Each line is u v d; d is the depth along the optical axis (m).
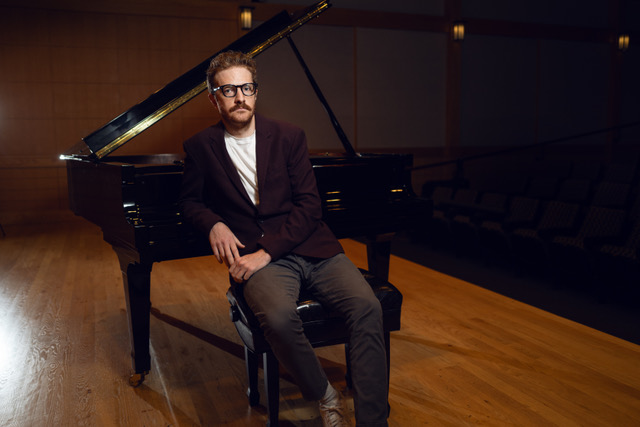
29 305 3.22
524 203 4.89
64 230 6.09
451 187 6.41
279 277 1.73
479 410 1.93
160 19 6.82
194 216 1.90
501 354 2.43
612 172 6.36
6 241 5.38
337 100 7.59
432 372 2.24
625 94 9.36
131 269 2.05
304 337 1.60
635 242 3.52
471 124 8.36
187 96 2.27
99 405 1.98
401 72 7.89
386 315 1.79
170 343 2.61
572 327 2.79
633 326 3.05
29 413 1.92
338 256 1.85
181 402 2.02
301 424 1.85
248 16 6.89
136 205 1.97
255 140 1.91
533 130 8.78
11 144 6.46
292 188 1.92
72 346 2.56
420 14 7.87
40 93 6.48
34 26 6.36
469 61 8.22
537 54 8.66
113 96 6.77
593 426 1.81
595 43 9.05
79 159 2.45
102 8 6.56
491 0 8.28
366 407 1.54
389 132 7.93
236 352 2.50
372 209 2.33
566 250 3.79
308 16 2.59
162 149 7.04
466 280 4.18
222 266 4.25
